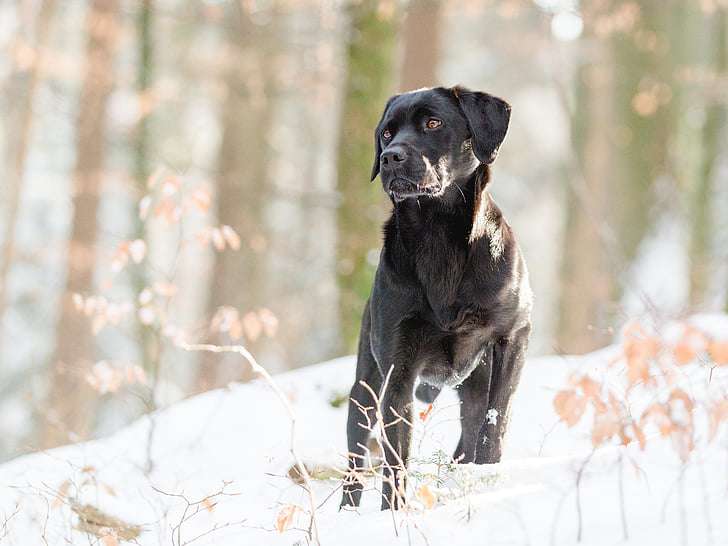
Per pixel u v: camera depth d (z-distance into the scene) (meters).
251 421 8.67
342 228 13.41
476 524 4.36
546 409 7.96
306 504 6.24
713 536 3.79
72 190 16.66
